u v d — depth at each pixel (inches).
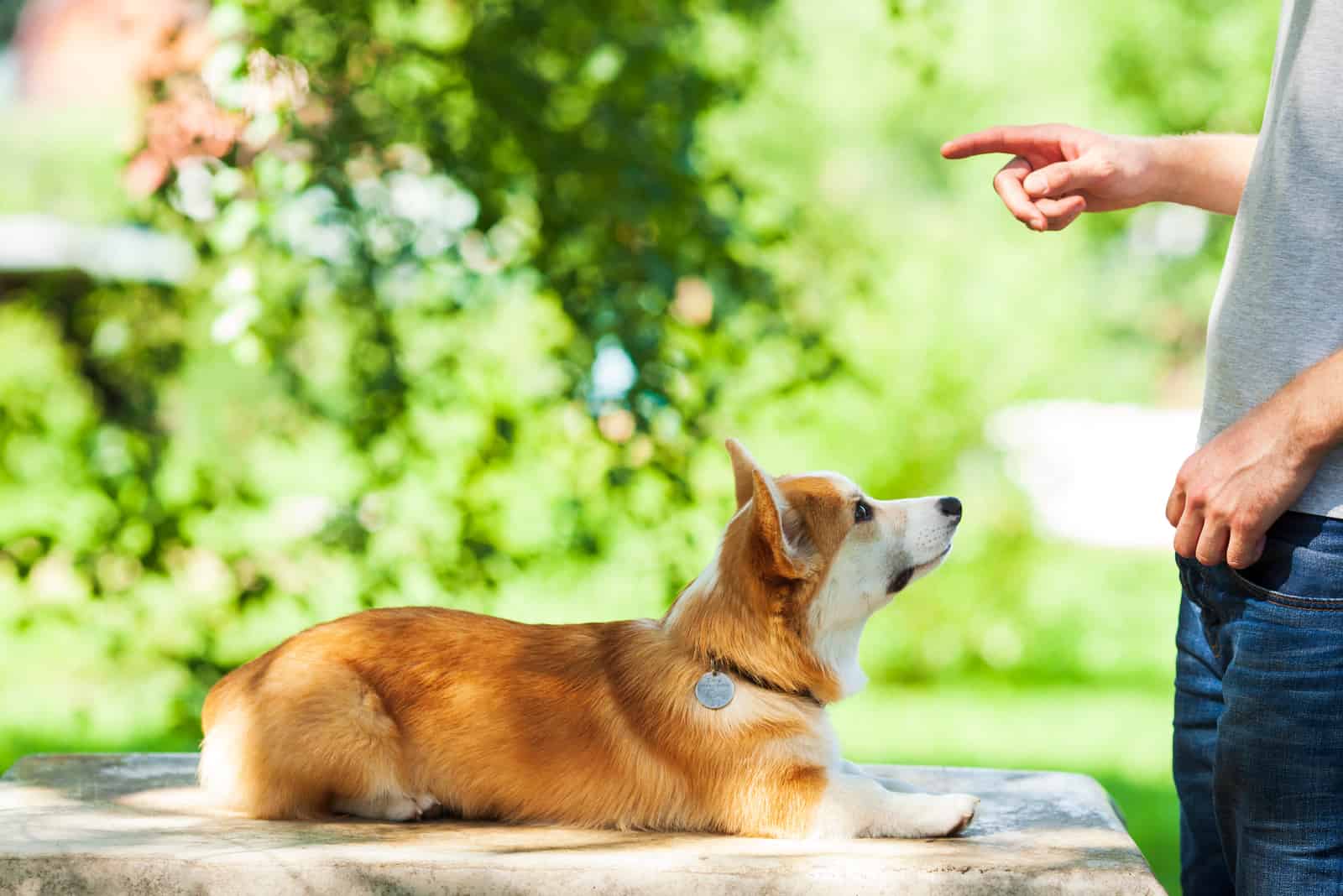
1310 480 128.8
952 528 176.7
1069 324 687.1
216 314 350.0
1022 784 195.2
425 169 315.3
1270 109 140.6
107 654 333.7
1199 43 666.2
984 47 697.6
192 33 302.4
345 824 165.0
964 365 601.6
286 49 295.3
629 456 308.3
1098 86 683.4
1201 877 173.5
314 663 169.3
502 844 154.6
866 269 383.2
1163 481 715.4
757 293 321.1
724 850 152.7
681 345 316.5
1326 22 132.3
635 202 313.6
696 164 330.3
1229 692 136.9
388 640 172.6
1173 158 173.2
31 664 502.9
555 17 327.0
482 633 174.2
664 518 315.3
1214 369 141.3
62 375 378.3
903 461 584.7
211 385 436.1
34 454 370.9
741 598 168.1
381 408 317.7
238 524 342.0
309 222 302.8
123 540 312.8
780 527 165.0
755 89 384.2
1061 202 172.4
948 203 767.1
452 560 315.3
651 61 331.0
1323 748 131.6
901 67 384.8
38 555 313.6
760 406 335.3
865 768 203.9
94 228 561.6
